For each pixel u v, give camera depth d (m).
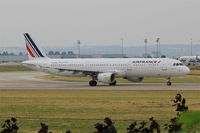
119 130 49.78
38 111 69.62
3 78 196.25
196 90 111.94
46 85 143.62
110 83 139.00
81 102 83.56
